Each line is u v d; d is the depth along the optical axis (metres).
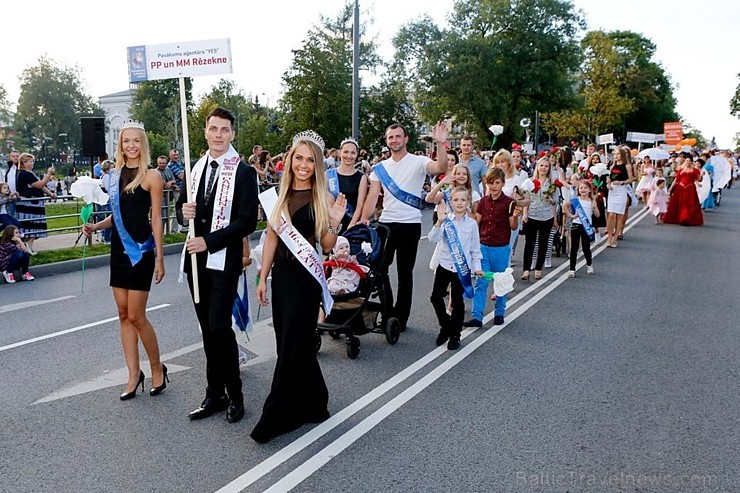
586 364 6.08
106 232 13.38
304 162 4.41
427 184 20.50
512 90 44.69
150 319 7.55
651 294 9.12
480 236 7.43
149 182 4.84
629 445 4.38
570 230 10.43
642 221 18.44
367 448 4.29
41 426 4.58
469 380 5.61
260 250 5.43
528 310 8.18
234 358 4.64
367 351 6.41
